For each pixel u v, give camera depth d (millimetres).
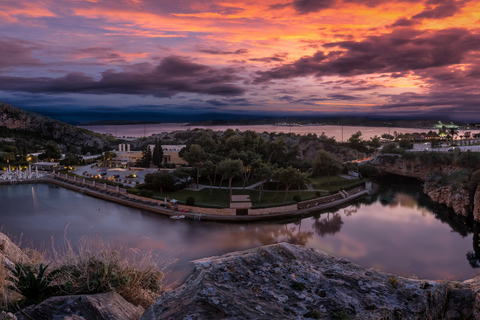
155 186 74875
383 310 4098
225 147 94062
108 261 5793
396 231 55469
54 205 66500
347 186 86125
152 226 53531
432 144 133375
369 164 105312
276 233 52719
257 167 75062
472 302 4238
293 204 64312
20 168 101938
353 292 4547
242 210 60312
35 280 4793
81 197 74375
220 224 55938
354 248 47312
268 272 4930
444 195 75062
